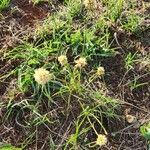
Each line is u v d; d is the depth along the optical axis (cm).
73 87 39
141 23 45
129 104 40
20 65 41
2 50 42
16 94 39
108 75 42
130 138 39
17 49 42
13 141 38
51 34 43
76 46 42
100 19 44
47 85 39
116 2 45
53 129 38
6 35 43
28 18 44
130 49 43
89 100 39
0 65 41
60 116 39
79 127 38
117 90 41
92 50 42
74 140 37
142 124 39
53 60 41
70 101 39
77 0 45
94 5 45
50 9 45
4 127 38
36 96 39
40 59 41
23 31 43
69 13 44
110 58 42
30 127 38
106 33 43
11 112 39
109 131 39
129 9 46
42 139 38
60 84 39
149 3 46
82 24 44
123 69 42
